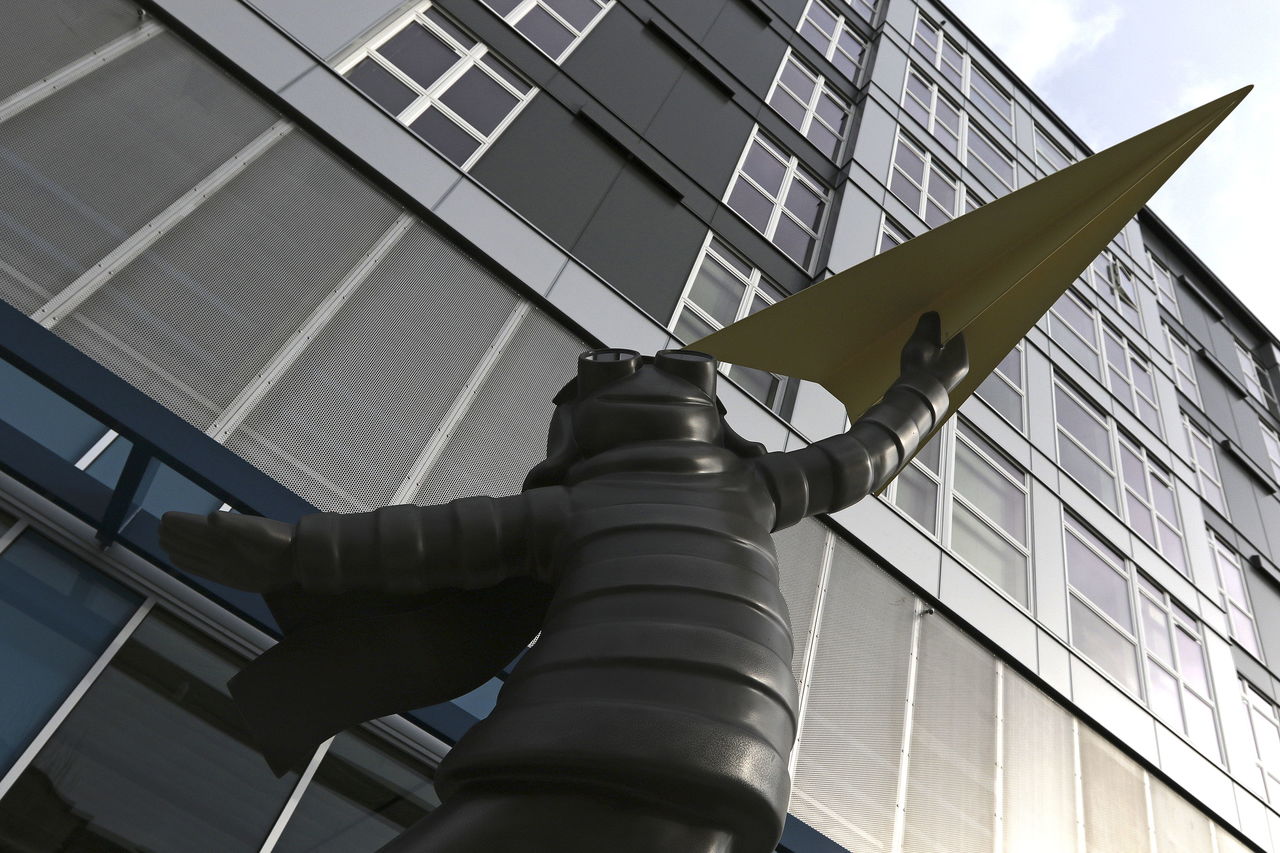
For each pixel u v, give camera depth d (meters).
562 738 1.70
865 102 16.55
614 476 2.40
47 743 4.60
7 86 6.67
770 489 2.51
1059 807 9.23
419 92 9.80
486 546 2.24
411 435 7.12
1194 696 12.85
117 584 5.21
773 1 17.09
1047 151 22.44
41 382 4.78
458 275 8.34
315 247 7.58
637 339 9.22
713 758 1.71
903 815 7.88
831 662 8.40
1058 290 2.98
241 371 6.61
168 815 4.73
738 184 12.74
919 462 11.27
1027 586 11.41
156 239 6.75
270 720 2.40
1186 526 16.09
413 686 2.46
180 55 7.89
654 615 1.96
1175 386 20.16
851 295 3.08
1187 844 10.47
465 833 1.67
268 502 5.00
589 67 12.09
